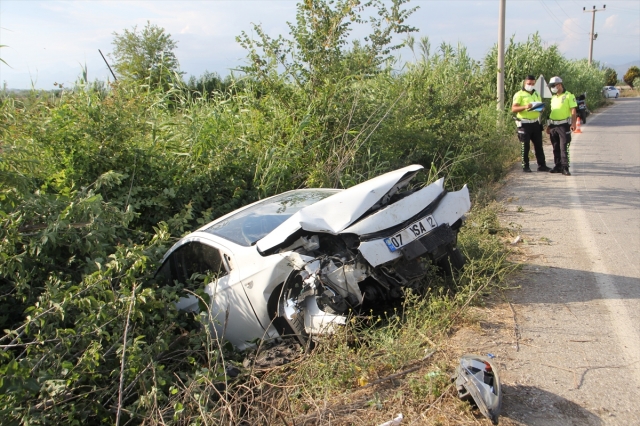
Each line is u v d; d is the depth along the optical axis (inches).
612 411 127.1
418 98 458.3
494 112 584.1
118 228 237.6
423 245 174.4
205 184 308.8
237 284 185.8
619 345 159.9
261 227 197.2
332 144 370.0
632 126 956.6
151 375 156.6
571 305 191.8
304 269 166.9
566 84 1106.7
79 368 151.9
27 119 281.7
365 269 171.0
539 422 124.0
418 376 147.3
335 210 173.5
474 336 169.3
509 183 446.6
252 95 375.9
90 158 280.7
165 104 355.6
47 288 173.3
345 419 132.7
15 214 191.0
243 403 142.6
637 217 313.3
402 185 193.8
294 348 174.7
